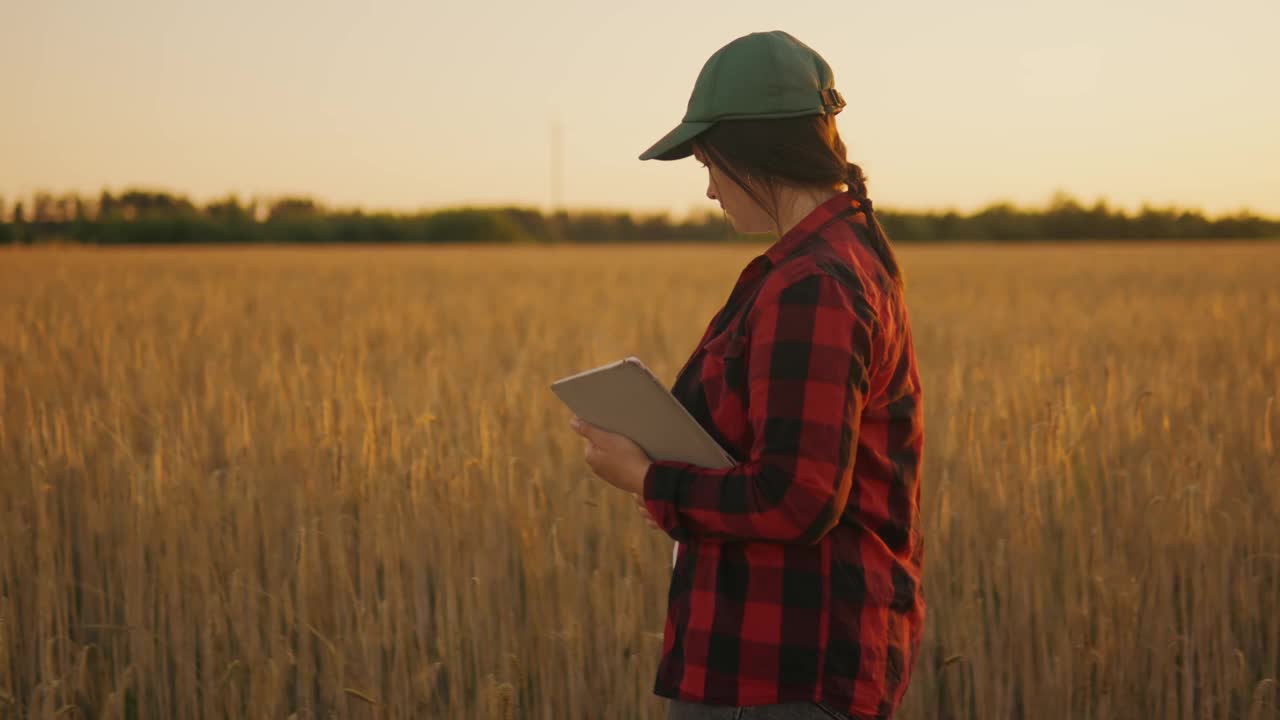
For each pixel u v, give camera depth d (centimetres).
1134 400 436
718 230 6450
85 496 361
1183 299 1280
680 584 137
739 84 132
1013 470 356
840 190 139
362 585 311
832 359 119
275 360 578
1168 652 293
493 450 368
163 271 2216
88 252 3731
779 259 131
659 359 666
